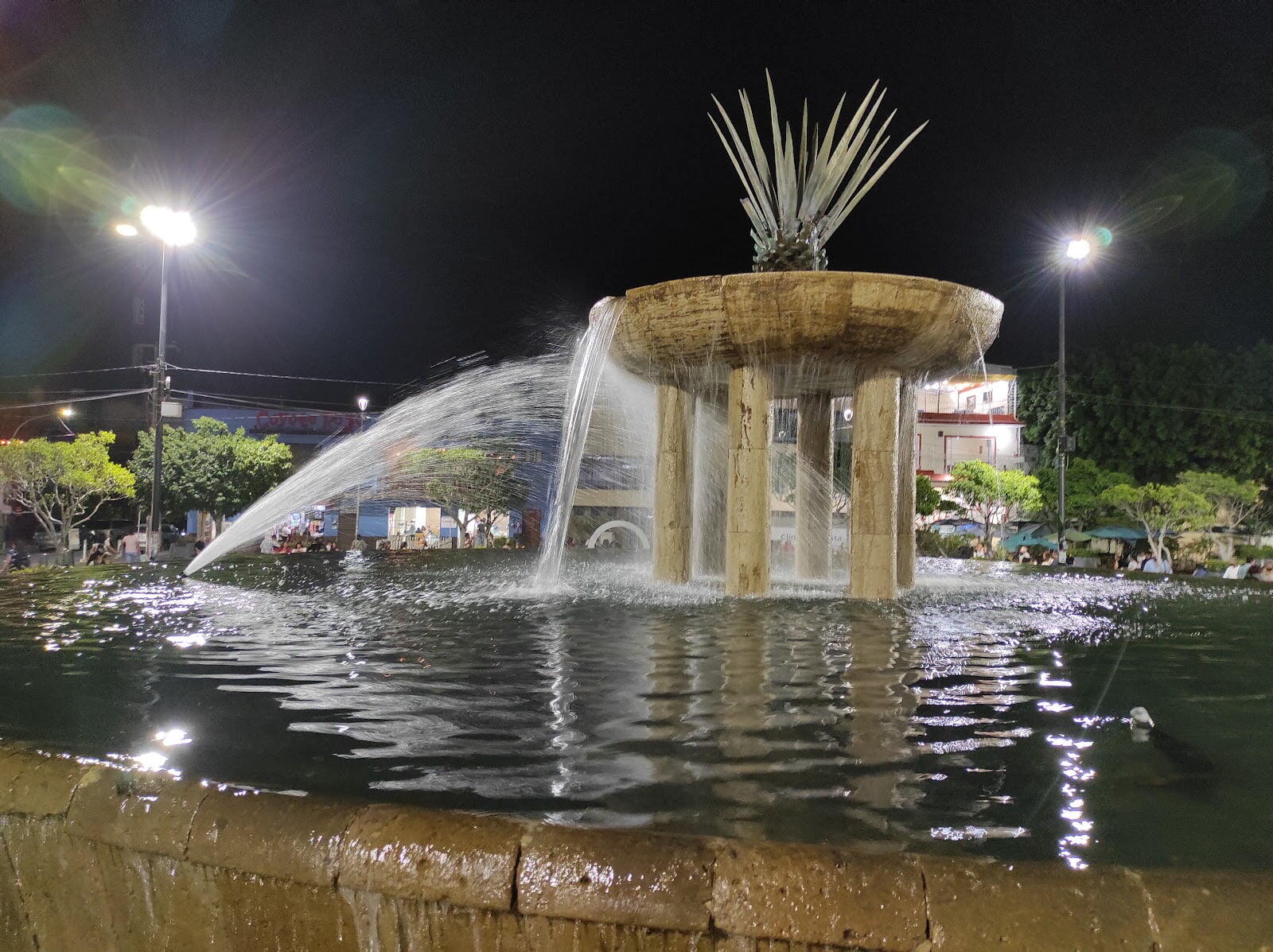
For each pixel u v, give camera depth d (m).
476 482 25.78
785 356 8.47
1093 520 24.69
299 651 5.23
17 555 17.30
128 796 2.18
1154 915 1.66
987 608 7.96
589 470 25.53
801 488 11.30
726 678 4.45
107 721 3.54
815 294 7.91
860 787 2.81
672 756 3.10
